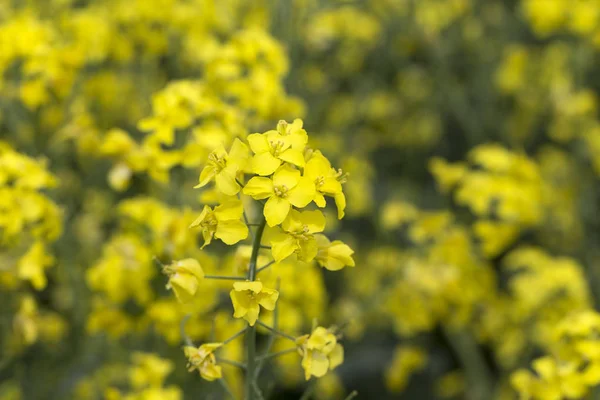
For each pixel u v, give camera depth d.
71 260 0.58
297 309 0.53
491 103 0.95
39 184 0.47
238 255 0.41
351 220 0.87
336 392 0.73
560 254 0.79
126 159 0.48
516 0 1.05
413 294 0.57
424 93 0.98
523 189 0.57
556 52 0.92
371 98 0.97
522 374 0.46
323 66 0.98
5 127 0.62
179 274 0.39
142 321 0.49
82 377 0.65
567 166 0.87
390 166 1.00
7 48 0.53
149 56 0.68
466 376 0.72
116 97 0.71
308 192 0.37
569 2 0.74
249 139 0.38
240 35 0.53
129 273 0.48
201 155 0.48
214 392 0.56
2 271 0.50
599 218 0.83
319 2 0.88
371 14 0.99
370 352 0.78
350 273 0.77
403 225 0.81
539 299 0.55
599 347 0.44
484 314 0.63
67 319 0.64
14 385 0.61
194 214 0.50
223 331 0.49
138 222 0.50
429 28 0.92
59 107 0.58
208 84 0.52
